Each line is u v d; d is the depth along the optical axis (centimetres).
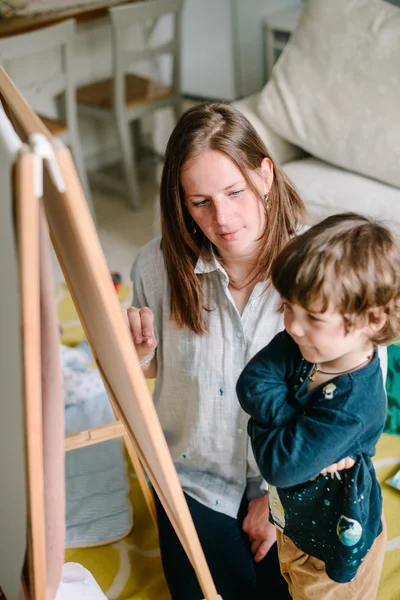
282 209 119
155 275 129
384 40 207
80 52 326
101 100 303
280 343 94
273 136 232
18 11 288
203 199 110
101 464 169
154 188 332
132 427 99
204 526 133
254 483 139
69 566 117
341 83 213
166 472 81
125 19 269
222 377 126
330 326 81
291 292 81
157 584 139
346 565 95
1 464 88
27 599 101
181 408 134
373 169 206
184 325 125
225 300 122
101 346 89
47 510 85
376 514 97
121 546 148
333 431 84
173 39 296
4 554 98
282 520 106
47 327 72
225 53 380
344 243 80
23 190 58
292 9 314
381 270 79
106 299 67
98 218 307
